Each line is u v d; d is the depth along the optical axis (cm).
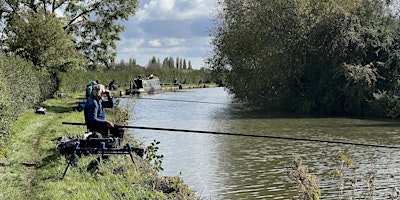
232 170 1439
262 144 1908
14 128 1585
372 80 3266
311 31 3403
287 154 1694
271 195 1164
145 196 809
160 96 5172
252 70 3769
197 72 8412
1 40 3300
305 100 3397
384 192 1170
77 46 4075
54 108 2711
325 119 2969
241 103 4169
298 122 2802
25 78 2131
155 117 3002
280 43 3531
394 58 3309
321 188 1212
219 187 1244
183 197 866
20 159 1148
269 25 3578
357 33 3319
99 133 1061
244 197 1152
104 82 6209
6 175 980
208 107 3822
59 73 4091
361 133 2308
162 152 1728
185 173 1398
